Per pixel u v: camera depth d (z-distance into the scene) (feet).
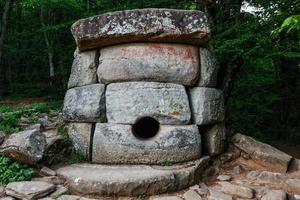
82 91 20.06
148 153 18.30
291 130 40.98
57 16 55.62
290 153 33.88
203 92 19.63
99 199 15.57
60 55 52.60
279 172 19.63
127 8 30.30
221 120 20.59
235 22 28.43
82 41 19.42
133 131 18.99
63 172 17.15
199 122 19.33
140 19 18.52
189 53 19.62
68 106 20.57
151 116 18.63
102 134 18.84
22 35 62.49
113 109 18.97
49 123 24.58
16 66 61.87
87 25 19.10
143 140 18.61
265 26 25.39
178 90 19.07
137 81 19.10
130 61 19.13
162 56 19.16
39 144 17.80
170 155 18.33
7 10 53.72
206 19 18.90
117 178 16.02
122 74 19.19
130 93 18.83
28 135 17.63
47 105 36.58
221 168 19.94
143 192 15.96
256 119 37.01
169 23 18.56
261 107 36.70
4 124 22.00
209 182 18.20
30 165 17.43
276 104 41.70
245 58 26.30
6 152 17.29
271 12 24.79
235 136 21.95
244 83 34.96
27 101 49.26
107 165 18.39
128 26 18.53
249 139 21.75
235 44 24.90
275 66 38.04
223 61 28.53
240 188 16.57
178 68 19.21
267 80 35.78
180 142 18.51
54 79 53.62
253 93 36.19
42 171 17.28
